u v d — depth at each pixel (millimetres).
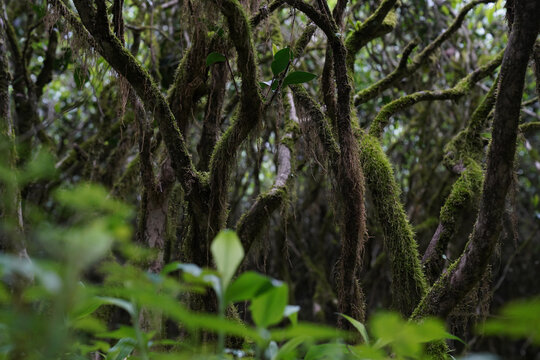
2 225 1017
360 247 2420
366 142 3000
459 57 5621
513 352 6305
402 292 2666
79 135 6152
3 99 2520
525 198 6582
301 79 2305
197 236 2467
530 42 1732
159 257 2850
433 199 5367
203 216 2412
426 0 5516
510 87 1774
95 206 790
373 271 5707
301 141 3674
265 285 868
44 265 761
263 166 6023
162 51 5445
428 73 5258
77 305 852
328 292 5816
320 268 6098
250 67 2270
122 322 4465
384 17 3273
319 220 6547
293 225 6117
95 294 1085
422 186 5793
